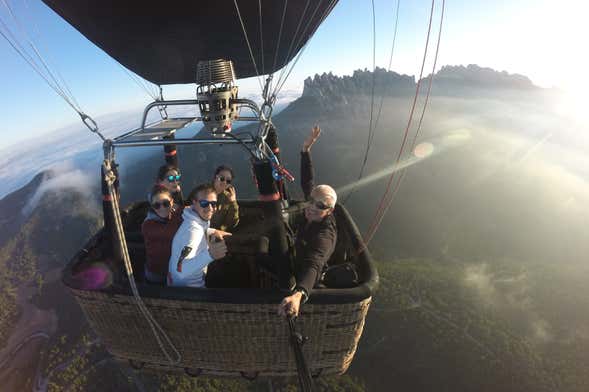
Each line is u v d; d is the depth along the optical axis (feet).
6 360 412.16
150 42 13.08
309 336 9.49
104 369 348.59
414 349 313.12
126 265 9.17
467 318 334.85
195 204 9.94
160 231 11.02
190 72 14.61
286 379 10.71
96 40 12.80
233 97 12.20
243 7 12.57
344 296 8.61
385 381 294.05
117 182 9.82
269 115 12.53
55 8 11.46
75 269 10.17
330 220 10.39
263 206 11.27
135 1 11.57
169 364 10.90
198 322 9.48
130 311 9.80
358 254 10.58
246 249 11.02
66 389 342.85
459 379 284.41
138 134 11.02
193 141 10.80
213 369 10.63
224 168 12.91
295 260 10.83
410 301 367.66
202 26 12.92
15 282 613.52
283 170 11.39
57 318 486.38
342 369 10.52
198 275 9.91
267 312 9.02
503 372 276.82
